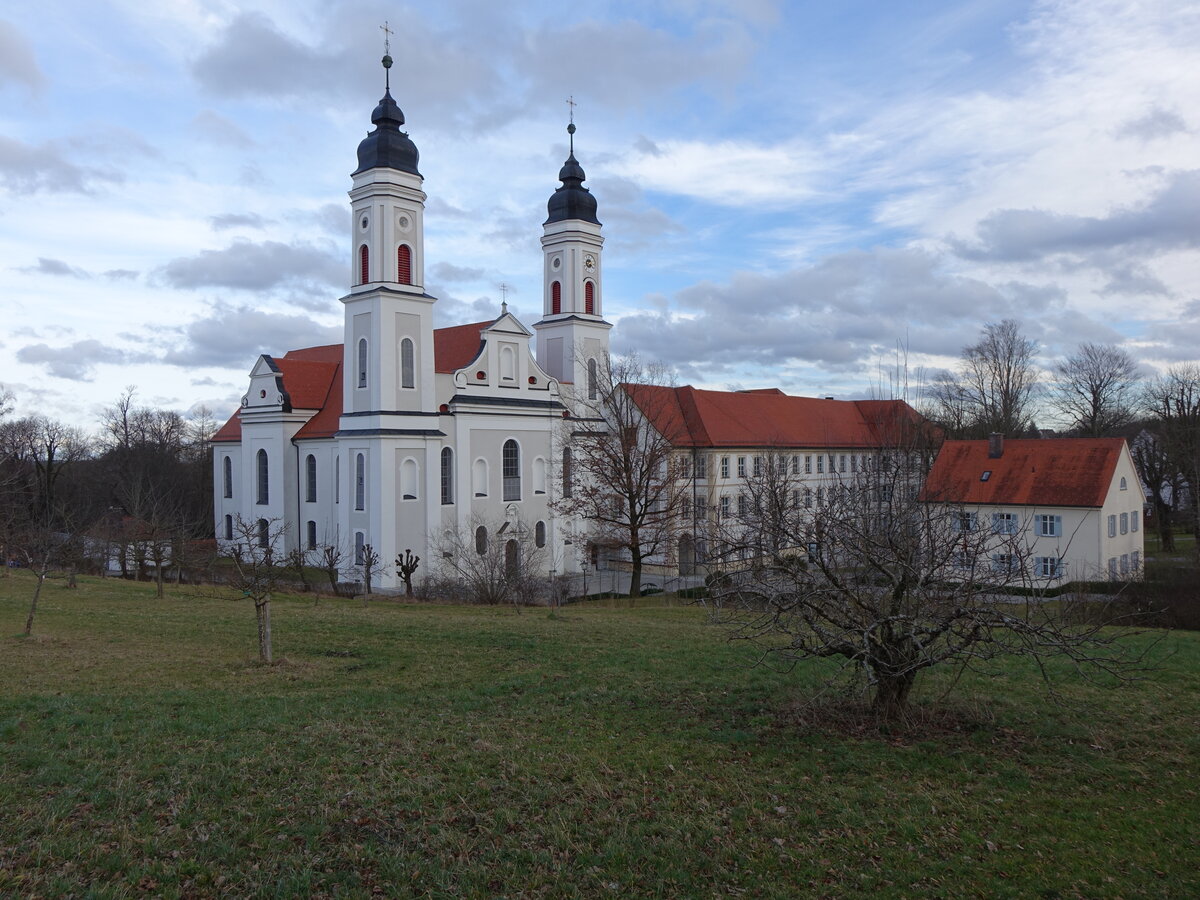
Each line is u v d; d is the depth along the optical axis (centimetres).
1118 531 4906
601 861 1000
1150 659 2128
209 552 4478
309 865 961
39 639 2256
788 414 7506
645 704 1650
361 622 2714
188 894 900
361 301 5056
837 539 1362
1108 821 1128
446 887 930
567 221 6125
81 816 1069
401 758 1302
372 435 4947
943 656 1312
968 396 6931
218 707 1584
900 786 1227
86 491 8181
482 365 5516
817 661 1989
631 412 5019
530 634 2473
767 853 1030
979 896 948
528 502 5728
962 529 1370
